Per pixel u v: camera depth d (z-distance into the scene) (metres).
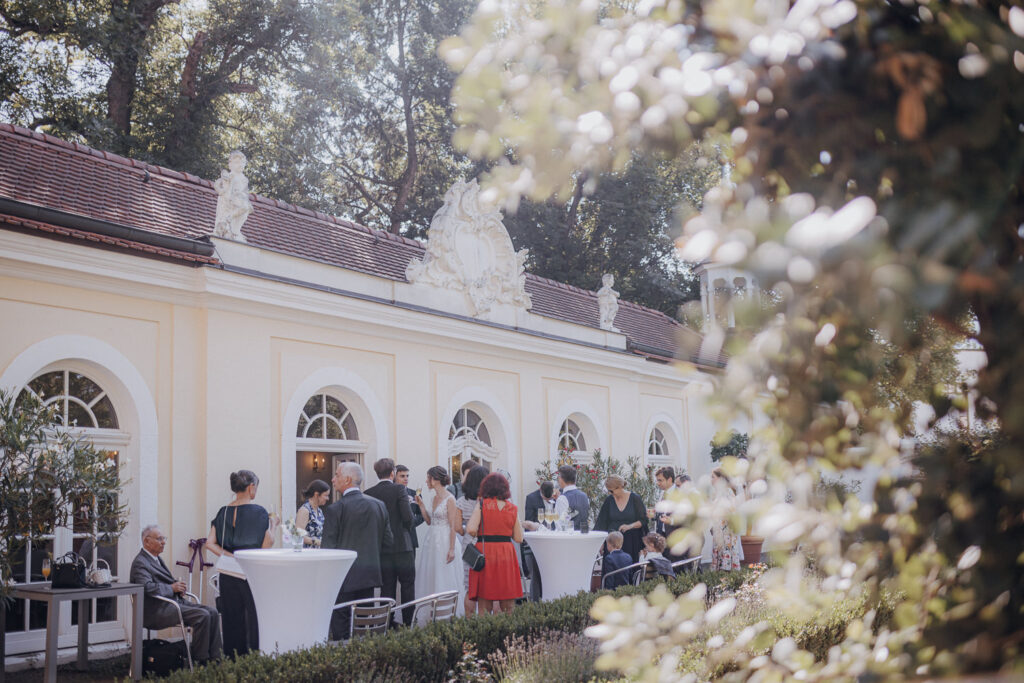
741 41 1.55
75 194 11.46
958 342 1.90
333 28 27.11
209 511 10.87
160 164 24.86
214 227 12.54
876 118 1.60
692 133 1.75
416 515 11.62
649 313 25.59
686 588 8.59
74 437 9.86
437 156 32.91
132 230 10.30
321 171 29.23
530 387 16.45
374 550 9.66
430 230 14.50
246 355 11.55
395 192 33.22
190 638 9.33
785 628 5.25
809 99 1.59
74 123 23.50
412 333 13.96
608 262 31.58
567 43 1.78
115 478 8.32
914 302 1.16
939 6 1.54
